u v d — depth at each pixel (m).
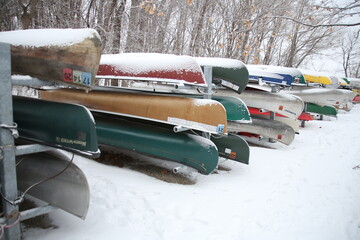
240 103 3.97
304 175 3.91
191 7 9.10
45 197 2.04
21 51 2.00
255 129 5.25
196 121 3.12
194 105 3.15
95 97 3.96
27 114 2.14
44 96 4.79
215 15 9.83
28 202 2.32
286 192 3.25
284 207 2.86
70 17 6.39
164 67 3.25
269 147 5.46
